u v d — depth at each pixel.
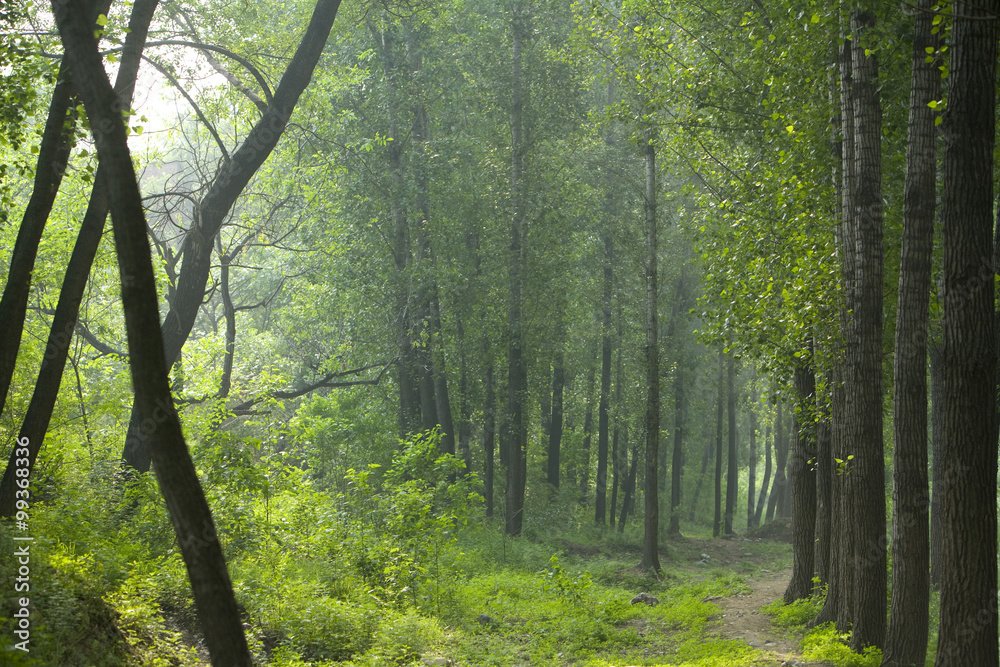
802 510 14.98
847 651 10.24
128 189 5.08
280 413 27.03
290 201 22.83
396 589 13.12
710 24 15.27
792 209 12.43
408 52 23.94
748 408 42.34
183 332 14.52
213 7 17.78
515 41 24.58
